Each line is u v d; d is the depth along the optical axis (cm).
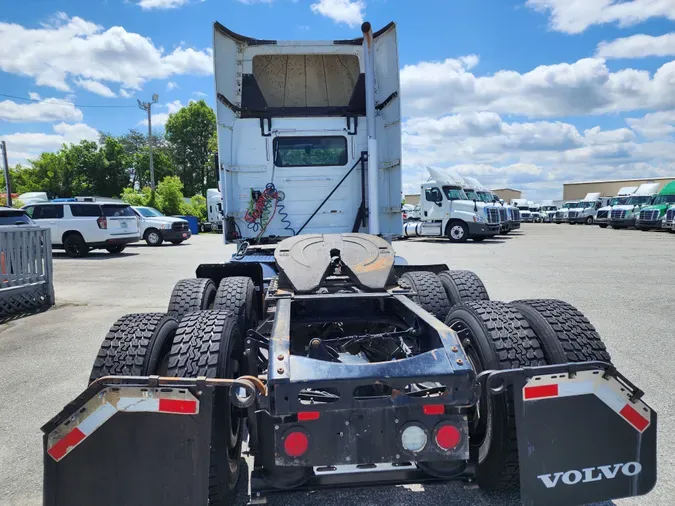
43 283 799
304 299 310
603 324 626
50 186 6216
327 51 573
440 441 215
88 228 1561
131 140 7606
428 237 2459
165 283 1030
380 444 215
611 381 219
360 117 584
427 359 221
